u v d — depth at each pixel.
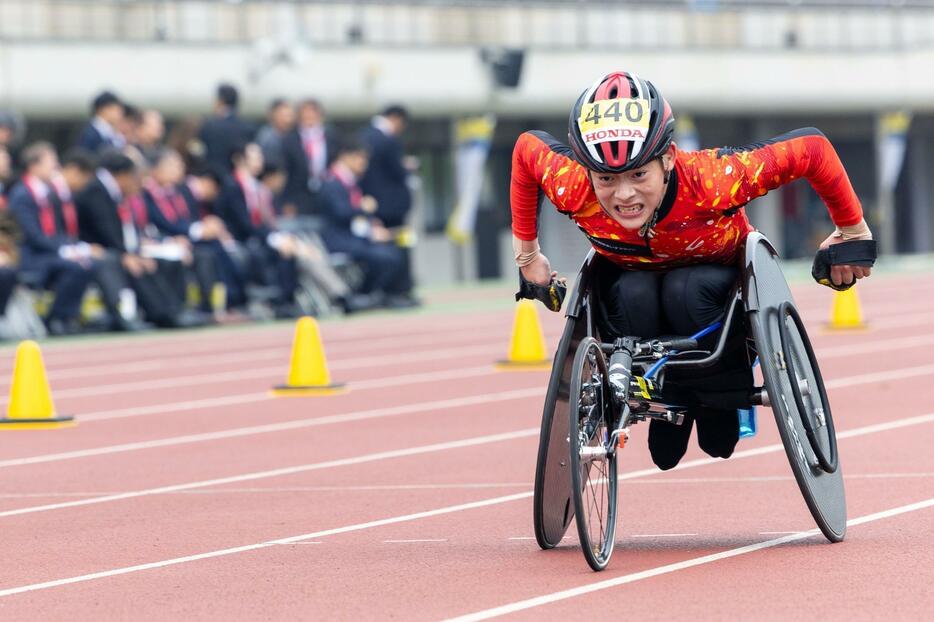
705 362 15.70
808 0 91.25
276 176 53.03
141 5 71.38
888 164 90.62
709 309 15.98
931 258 96.19
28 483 22.69
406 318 53.91
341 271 56.00
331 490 21.42
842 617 13.23
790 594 14.16
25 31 69.00
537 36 82.31
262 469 23.48
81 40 67.25
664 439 17.53
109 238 48.41
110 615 14.20
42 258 47.16
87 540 18.20
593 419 15.72
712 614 13.46
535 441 25.58
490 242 84.56
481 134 74.94
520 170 16.09
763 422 27.08
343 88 74.00
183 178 51.47
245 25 73.81
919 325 46.91
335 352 42.38
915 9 95.06
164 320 49.62
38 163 47.38
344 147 55.06
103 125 50.16
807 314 51.91
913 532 17.08
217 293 51.44
